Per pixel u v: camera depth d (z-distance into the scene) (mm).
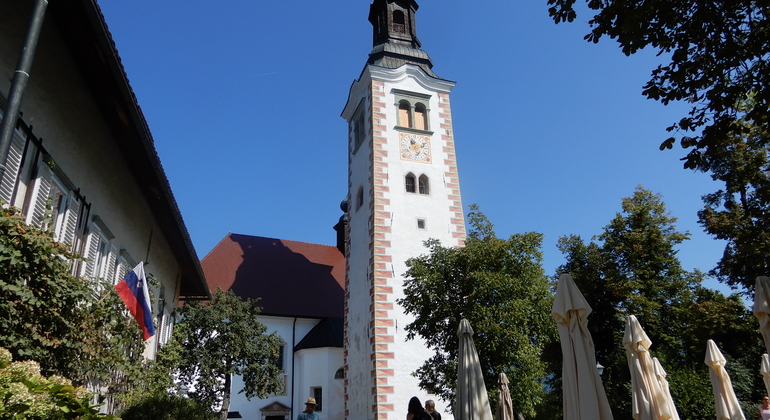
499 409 15242
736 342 29547
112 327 10492
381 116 31938
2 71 8750
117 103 11172
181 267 23500
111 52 9297
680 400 27391
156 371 18203
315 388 36188
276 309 38719
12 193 9039
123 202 15141
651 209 32031
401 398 25703
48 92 10031
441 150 32406
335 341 36625
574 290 8211
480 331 16875
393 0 37688
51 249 7688
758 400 29594
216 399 28203
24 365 5598
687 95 9445
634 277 30734
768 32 8586
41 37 9453
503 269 18031
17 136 9078
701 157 9711
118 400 15219
